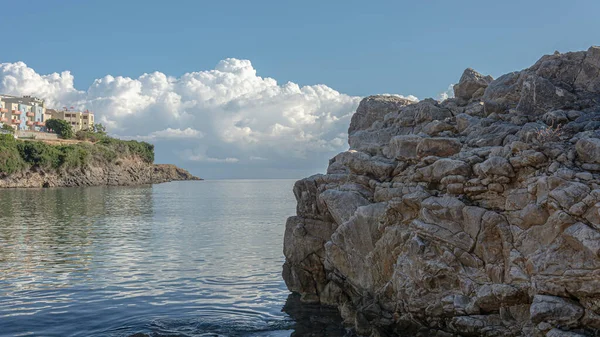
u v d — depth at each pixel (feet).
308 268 87.30
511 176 57.77
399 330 64.13
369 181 77.82
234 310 79.05
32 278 100.17
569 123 62.75
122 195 431.43
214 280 99.04
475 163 62.18
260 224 204.44
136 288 92.43
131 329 69.97
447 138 68.64
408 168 72.69
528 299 53.88
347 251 75.92
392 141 77.77
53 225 197.36
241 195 473.67
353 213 76.38
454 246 59.67
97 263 116.37
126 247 141.38
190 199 393.50
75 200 350.23
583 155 54.34
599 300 48.55
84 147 641.40
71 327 70.69
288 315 76.48
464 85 84.94
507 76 80.23
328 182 86.17
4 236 163.53
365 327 66.59
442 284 60.90
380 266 71.41
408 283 63.52
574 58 73.15
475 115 76.89
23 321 73.00
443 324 60.64
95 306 80.53
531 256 52.60
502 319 55.52
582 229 49.01
